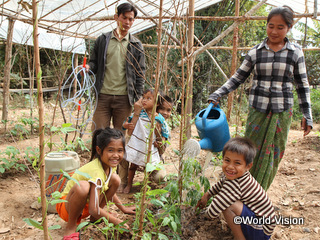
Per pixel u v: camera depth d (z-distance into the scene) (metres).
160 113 3.00
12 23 5.25
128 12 3.14
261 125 2.45
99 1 4.62
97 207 2.09
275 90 2.38
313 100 10.04
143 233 1.97
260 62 2.41
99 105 3.40
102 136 2.21
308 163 4.20
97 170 2.18
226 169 2.12
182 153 2.38
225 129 2.47
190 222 2.45
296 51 2.36
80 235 2.15
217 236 2.30
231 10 10.13
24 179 3.40
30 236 2.33
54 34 5.95
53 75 10.08
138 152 2.97
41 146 1.32
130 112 3.53
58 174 2.58
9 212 2.65
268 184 2.52
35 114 7.18
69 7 4.77
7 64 5.58
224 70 10.01
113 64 3.33
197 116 2.51
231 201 2.07
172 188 2.30
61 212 2.24
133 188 3.28
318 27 11.31
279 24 2.25
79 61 9.80
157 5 5.00
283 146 2.46
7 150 3.41
